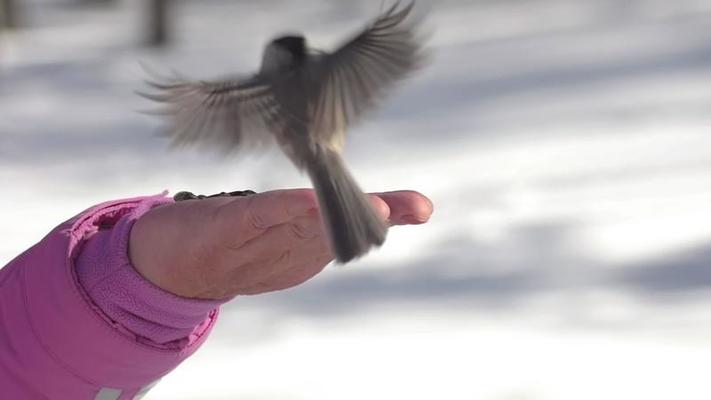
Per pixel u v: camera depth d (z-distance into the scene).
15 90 23.03
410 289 9.05
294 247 2.62
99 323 2.71
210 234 2.62
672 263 9.15
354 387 7.10
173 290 2.73
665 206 10.58
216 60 25.45
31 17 36.16
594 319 8.11
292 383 7.22
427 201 2.39
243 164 14.06
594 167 12.31
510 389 7.01
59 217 12.70
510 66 19.25
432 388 7.08
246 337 8.07
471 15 26.84
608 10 24.31
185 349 2.84
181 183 13.73
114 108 20.09
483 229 10.54
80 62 26.50
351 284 9.24
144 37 29.08
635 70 17.11
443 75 19.17
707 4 22.89
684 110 14.26
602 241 9.88
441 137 14.60
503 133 14.46
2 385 2.73
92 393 2.76
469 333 7.94
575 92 16.28
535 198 11.41
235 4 36.47
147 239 2.73
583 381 7.07
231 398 6.96
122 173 14.73
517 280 9.09
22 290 2.78
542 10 26.08
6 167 15.79
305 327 8.25
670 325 7.80
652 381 6.98
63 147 17.02
